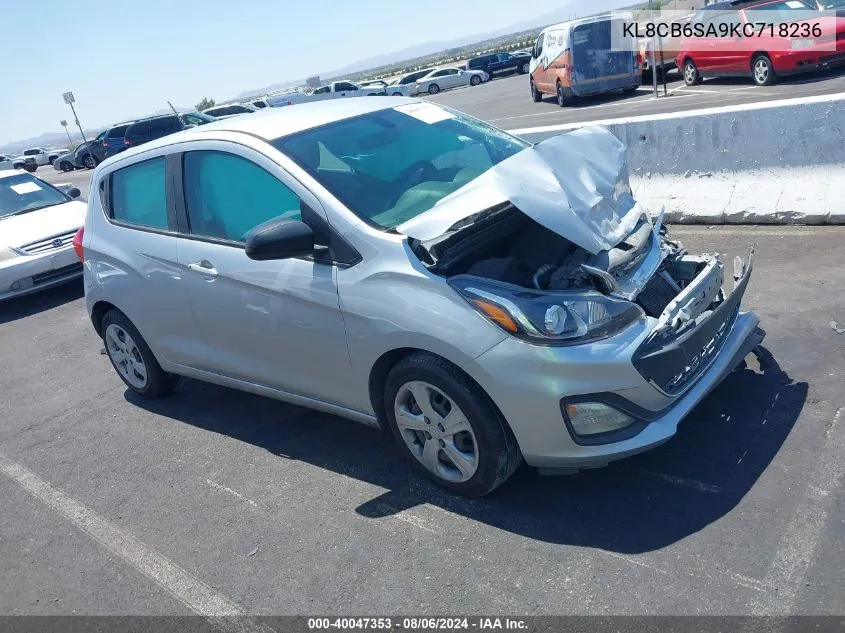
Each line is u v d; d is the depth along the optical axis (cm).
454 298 338
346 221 371
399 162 417
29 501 450
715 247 649
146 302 490
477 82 4475
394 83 4750
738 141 694
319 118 442
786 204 667
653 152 747
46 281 887
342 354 382
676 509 339
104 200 523
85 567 377
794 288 537
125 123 3030
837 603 275
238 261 420
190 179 450
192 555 371
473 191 347
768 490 340
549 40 2025
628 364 322
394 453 427
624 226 369
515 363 324
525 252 387
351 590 327
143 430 518
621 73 1861
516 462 353
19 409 598
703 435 388
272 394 445
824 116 643
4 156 4556
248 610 326
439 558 336
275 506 398
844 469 345
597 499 355
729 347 386
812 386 412
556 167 348
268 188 405
